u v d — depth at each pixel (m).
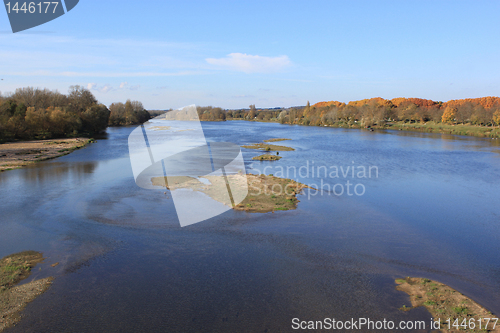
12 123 76.94
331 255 18.34
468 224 23.61
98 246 19.27
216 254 18.36
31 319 12.50
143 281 15.48
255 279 15.71
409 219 24.52
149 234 21.02
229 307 13.48
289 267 16.92
